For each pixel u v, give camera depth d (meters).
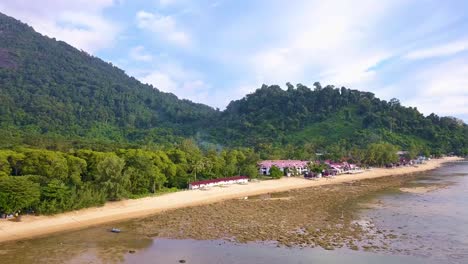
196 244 63.25
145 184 106.31
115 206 90.44
